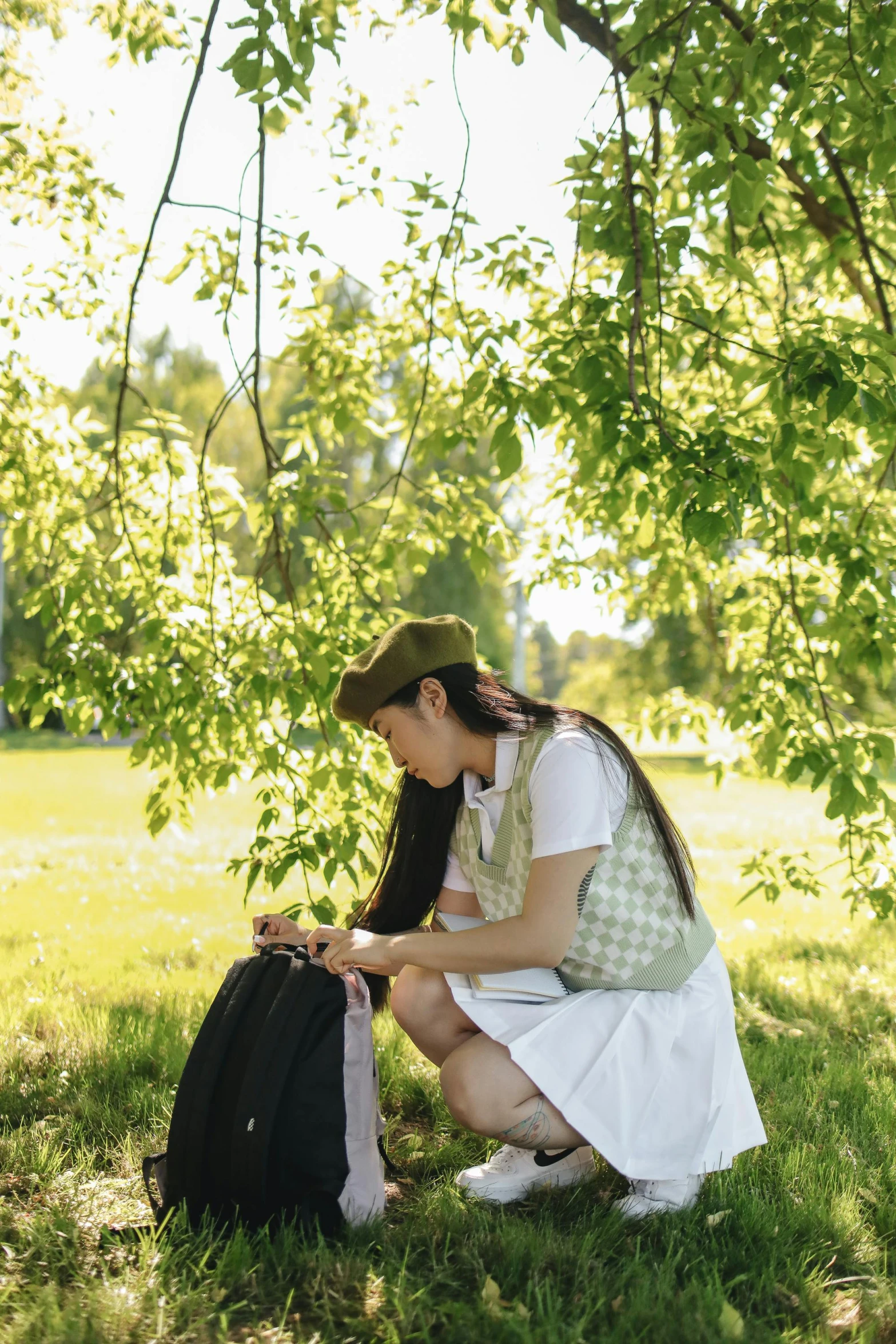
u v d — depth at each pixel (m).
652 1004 2.23
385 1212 2.28
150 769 3.56
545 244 4.35
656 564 5.06
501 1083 2.16
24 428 4.62
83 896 6.57
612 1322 1.84
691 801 14.17
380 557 4.20
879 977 4.56
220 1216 2.12
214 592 4.04
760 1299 1.95
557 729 2.26
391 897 2.60
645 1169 2.16
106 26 4.61
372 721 2.31
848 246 3.93
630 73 3.70
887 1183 2.45
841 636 4.19
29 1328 1.76
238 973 2.23
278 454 3.92
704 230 4.02
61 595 3.73
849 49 3.32
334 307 4.98
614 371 3.24
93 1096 2.89
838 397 2.93
